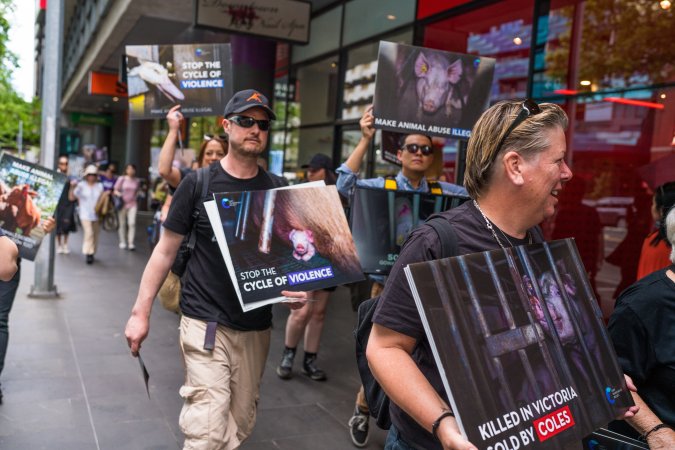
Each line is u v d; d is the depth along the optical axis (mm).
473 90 3857
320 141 10227
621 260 5531
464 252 1514
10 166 4129
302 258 2602
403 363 1427
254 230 2559
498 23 6832
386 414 1934
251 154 2822
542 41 6297
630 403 1531
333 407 4355
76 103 32781
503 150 1495
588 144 5906
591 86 5871
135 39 13898
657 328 1930
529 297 1429
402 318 1455
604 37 5730
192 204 2766
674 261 1988
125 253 12227
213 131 15805
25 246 4062
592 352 1502
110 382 4566
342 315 7305
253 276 2510
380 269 3453
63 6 7312
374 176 8805
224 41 13109
